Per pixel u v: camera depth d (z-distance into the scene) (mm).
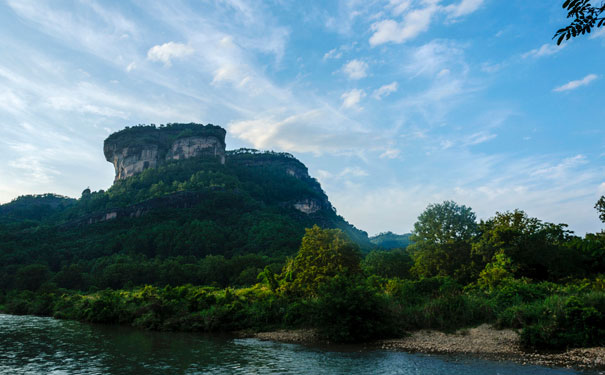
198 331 34906
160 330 36438
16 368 20156
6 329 38219
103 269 120375
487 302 29281
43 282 101000
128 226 189625
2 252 135250
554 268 42000
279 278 47250
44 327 39969
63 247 159625
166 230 177500
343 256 39688
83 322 45531
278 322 34375
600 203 22219
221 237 181875
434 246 53375
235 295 41406
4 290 99625
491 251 45344
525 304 26938
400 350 23500
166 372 18906
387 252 82438
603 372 16922
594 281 33531
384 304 28484
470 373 17406
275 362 20844
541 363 18906
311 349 24734
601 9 6047
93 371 19328
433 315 29125
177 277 109688
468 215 54906
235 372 18688
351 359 21297
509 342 23328
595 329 21266
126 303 45969
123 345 27406
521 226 45375
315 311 28672
